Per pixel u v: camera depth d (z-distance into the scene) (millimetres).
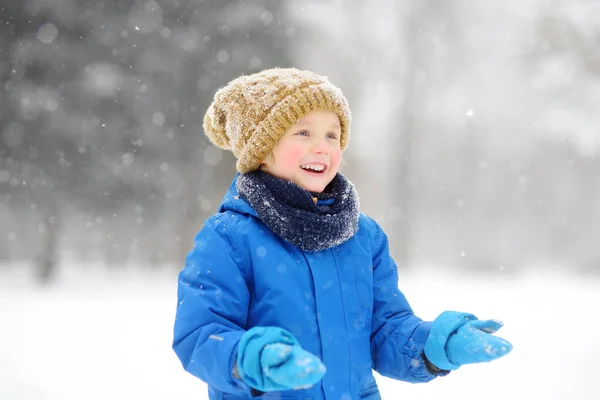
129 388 5297
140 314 9688
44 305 10625
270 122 2195
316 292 2047
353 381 2035
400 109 27172
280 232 2037
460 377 5762
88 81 18422
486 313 10211
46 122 17969
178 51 19922
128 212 19969
